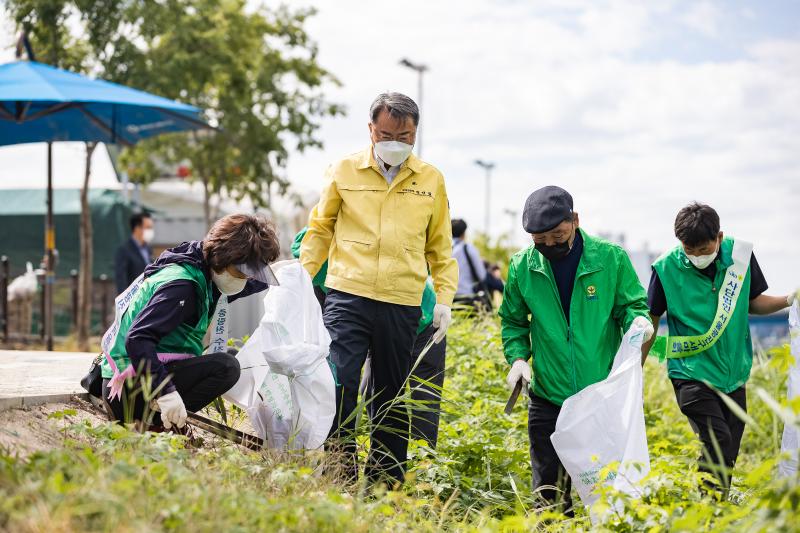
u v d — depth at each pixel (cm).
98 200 2158
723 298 578
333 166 526
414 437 561
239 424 559
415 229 509
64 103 1098
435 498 462
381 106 492
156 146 1883
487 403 687
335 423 509
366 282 500
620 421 480
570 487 525
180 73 1583
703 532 365
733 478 562
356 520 374
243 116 1798
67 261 2166
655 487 426
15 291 1507
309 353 488
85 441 438
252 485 391
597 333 511
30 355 849
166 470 354
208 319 493
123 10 1491
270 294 505
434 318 526
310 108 1891
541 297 520
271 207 2020
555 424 522
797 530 307
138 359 450
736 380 585
